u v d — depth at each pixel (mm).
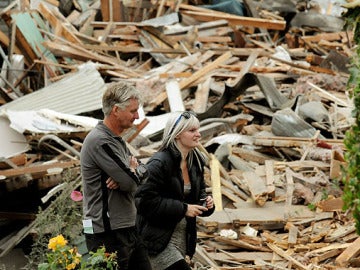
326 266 14570
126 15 36625
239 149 20109
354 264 14492
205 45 33875
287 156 20234
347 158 7492
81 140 19922
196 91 26656
